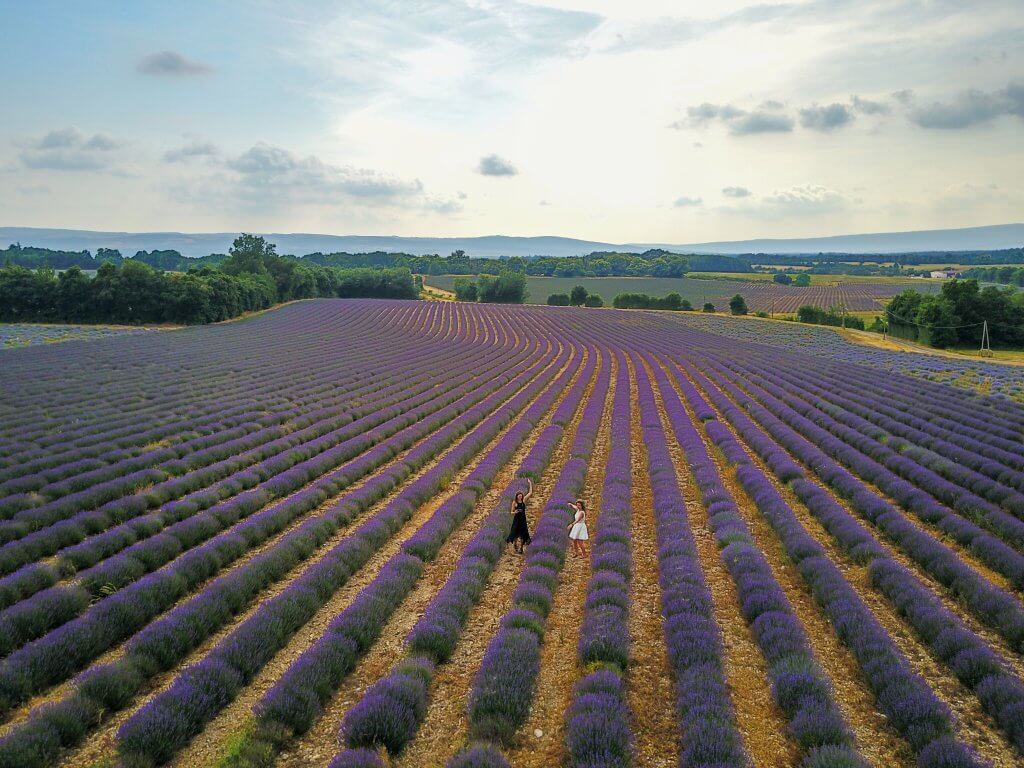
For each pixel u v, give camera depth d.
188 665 11.22
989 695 9.52
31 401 33.94
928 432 28.47
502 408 35.66
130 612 12.20
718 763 7.88
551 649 11.66
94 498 18.89
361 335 78.94
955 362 62.12
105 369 46.25
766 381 46.09
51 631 11.55
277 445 26.45
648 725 9.52
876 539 16.67
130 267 88.94
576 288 141.50
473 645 11.92
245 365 50.25
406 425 32.69
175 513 18.16
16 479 20.02
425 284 197.62
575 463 23.95
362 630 11.79
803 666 10.15
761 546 16.55
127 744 8.49
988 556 14.76
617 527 16.70
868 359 63.19
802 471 21.95
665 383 46.44
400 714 9.16
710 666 10.26
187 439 27.59
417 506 19.89
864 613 11.93
